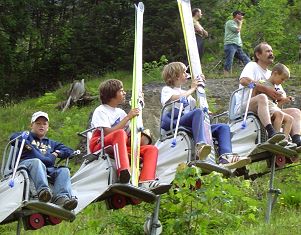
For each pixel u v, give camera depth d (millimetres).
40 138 9039
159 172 9414
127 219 9703
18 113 21297
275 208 11562
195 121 9344
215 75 20609
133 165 8812
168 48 25062
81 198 8773
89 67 27688
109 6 27609
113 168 8828
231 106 10438
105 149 8891
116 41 27625
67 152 9117
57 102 22688
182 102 9461
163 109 9680
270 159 10703
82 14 29859
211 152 9352
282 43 23766
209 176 9227
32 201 8312
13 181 8484
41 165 8531
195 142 9289
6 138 19234
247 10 24969
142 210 10102
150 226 9078
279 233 9047
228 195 9328
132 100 9141
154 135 16156
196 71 9867
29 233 11391
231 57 20234
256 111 10234
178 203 9305
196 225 9211
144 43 25109
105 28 27734
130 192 8773
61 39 28781
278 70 10578
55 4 30906
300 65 21297
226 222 9523
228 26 20297
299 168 12977
